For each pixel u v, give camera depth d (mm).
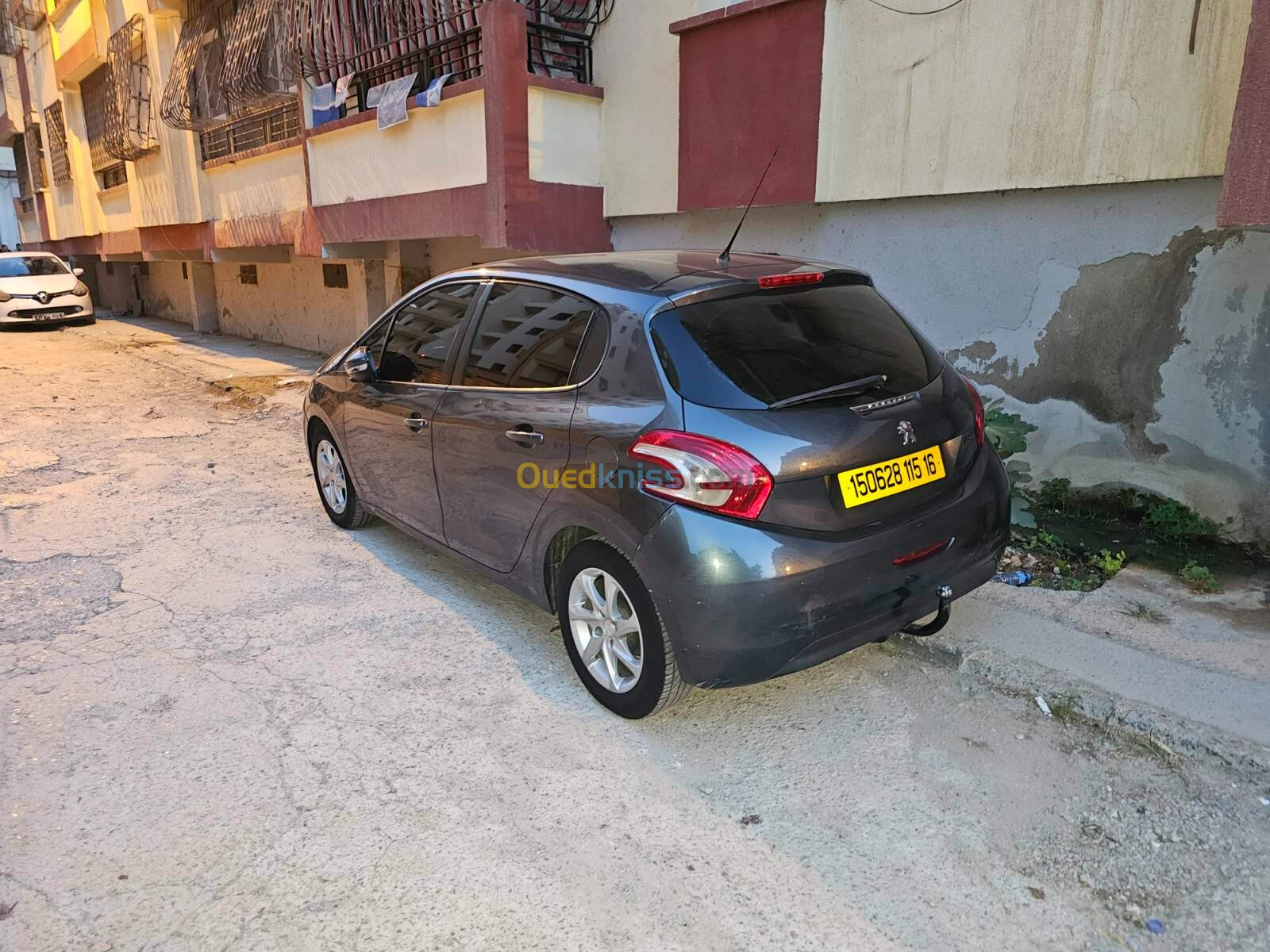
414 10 7215
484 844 2527
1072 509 4883
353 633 3887
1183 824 2535
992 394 5160
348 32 8117
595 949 2154
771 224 6176
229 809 2689
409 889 2357
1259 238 4004
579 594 3223
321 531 5270
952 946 2146
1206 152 3973
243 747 3016
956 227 5129
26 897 2336
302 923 2238
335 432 4871
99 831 2594
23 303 16688
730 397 2713
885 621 2873
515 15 6383
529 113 6633
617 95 6906
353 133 8336
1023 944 2146
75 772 2885
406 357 4238
